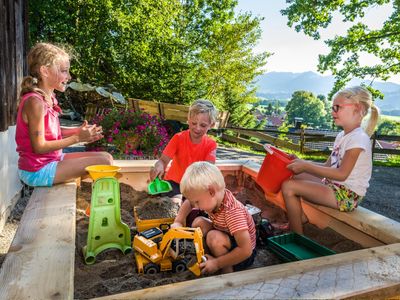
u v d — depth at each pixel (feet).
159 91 44.14
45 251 4.30
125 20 42.01
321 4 40.50
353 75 42.29
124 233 6.47
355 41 40.93
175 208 8.02
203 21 50.26
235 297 3.47
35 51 7.32
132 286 5.18
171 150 8.64
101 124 17.39
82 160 7.36
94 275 5.65
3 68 10.85
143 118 17.49
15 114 12.42
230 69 50.42
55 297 3.36
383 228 5.83
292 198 7.20
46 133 7.25
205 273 5.59
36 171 7.02
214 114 8.46
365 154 6.63
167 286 3.67
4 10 11.26
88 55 39.81
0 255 8.43
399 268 4.21
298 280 3.84
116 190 6.33
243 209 5.90
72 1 38.70
